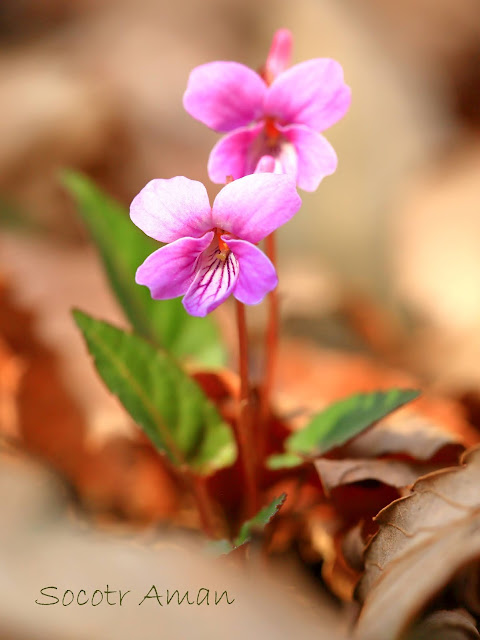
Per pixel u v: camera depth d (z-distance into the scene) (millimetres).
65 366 233
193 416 191
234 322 280
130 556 162
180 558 165
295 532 203
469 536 166
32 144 349
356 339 297
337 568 195
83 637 153
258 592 162
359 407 193
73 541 165
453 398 257
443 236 339
